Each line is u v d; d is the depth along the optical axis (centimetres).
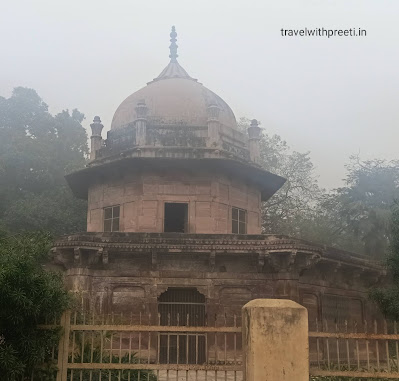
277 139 3869
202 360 1708
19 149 3753
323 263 1902
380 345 2023
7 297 751
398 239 1609
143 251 1719
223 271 1777
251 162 2203
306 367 750
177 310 1773
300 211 3753
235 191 2119
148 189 2008
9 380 756
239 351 1709
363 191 3425
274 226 3697
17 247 828
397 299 1680
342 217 3534
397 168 3497
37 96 4288
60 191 3641
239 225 2109
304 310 772
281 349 750
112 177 2117
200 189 2020
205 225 1986
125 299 1744
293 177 3794
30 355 773
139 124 2075
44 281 788
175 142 2067
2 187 3653
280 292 1730
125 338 1681
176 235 1736
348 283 2089
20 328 783
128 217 2019
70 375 816
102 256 1717
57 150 4081
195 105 2183
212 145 2062
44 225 3325
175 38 2667
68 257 1725
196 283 1761
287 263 1719
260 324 759
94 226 2141
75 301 1004
